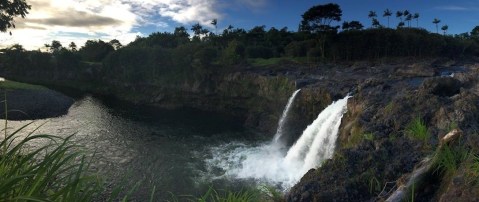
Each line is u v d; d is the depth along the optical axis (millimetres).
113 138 43812
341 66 79562
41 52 141125
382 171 10922
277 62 89312
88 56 162500
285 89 58281
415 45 100500
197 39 152250
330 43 100000
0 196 2113
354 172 11328
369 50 98938
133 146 39500
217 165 31016
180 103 84375
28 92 68438
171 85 88438
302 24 103688
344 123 23078
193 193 23750
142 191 23703
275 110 60656
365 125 16188
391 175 10586
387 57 97938
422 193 7555
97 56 161375
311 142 29234
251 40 140750
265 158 32938
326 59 97000
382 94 22797
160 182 25953
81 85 120375
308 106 44938
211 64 80562
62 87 120500
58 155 2592
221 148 39500
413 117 14328
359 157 11875
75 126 51469
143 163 31922
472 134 8422
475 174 6477
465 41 123625
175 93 86375
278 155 34406
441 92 17125
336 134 23219
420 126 12469
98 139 42781
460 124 11414
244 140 45656
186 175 27891
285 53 116500
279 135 46281
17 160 2652
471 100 12750
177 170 29422
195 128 54406
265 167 28938
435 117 13594
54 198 2365
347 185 10625
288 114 47312
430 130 12078
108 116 63625
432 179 7738
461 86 17922
